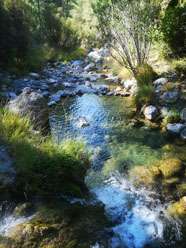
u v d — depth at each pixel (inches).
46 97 265.3
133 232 97.1
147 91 223.0
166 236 96.3
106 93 284.4
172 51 284.4
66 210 93.9
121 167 144.3
